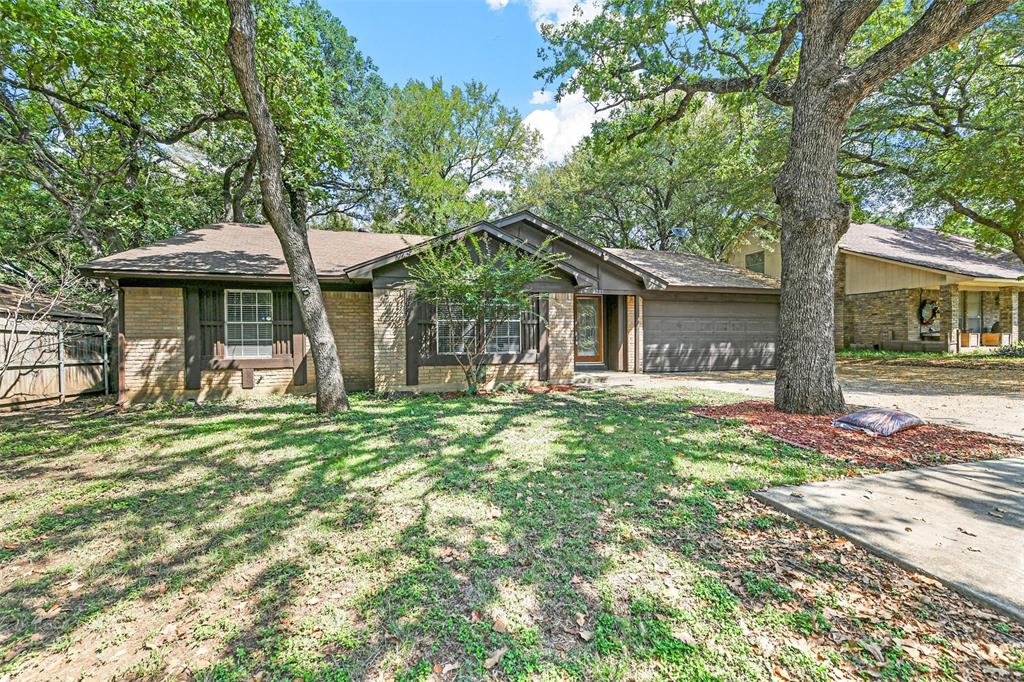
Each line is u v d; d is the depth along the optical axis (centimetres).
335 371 736
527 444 531
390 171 2166
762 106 1532
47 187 1086
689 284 1320
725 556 282
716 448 498
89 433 614
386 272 962
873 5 588
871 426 549
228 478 435
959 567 259
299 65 998
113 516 354
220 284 919
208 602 249
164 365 889
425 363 988
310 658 205
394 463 469
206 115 1091
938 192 1238
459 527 326
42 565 288
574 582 258
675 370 1352
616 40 1024
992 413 666
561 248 1179
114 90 1008
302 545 306
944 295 1605
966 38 1062
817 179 643
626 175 2206
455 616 231
